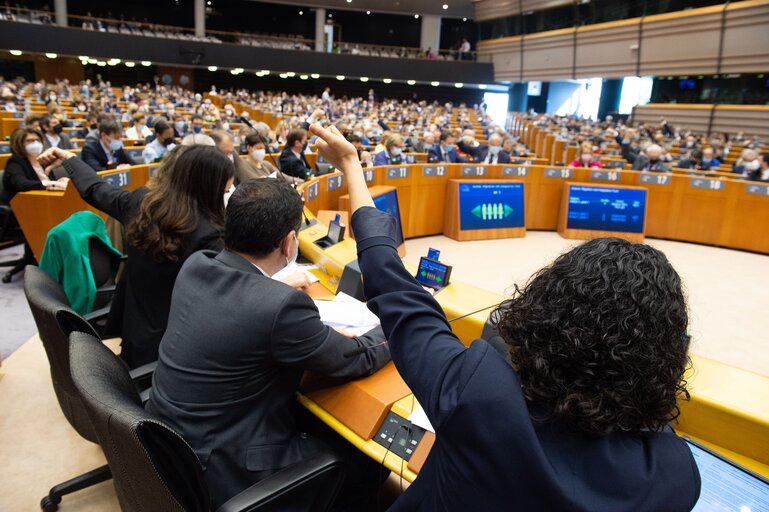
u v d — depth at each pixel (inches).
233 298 51.1
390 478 78.6
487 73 983.6
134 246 73.1
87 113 482.9
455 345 27.2
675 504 22.9
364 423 53.2
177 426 51.2
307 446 55.9
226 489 50.8
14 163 153.2
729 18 597.3
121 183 160.6
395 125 643.5
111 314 85.0
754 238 257.9
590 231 266.5
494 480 23.0
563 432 23.6
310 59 904.3
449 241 254.2
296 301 50.8
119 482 47.0
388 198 188.2
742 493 40.8
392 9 987.3
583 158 297.3
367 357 57.3
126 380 52.5
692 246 268.2
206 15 1165.1
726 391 50.1
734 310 182.5
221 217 76.0
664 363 22.8
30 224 148.3
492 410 23.5
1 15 781.3
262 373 51.5
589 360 22.5
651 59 701.9
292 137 205.0
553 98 1035.9
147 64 868.6
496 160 315.3
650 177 269.0
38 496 79.1
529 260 225.9
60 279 94.5
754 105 607.2
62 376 65.3
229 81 1013.8
